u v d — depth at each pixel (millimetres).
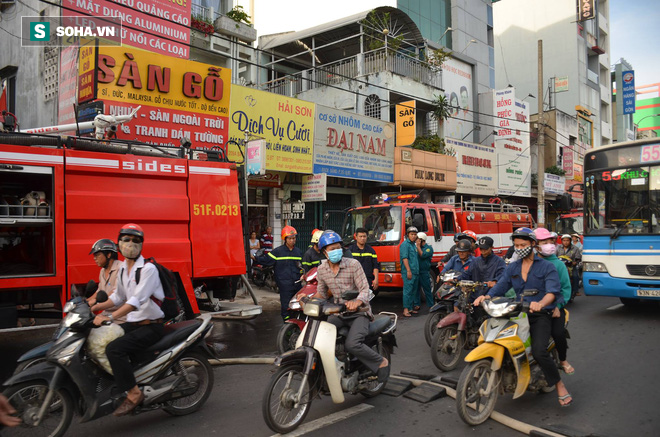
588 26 41688
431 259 10695
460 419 4512
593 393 5148
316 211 16328
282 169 13562
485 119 25984
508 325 4512
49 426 3959
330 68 20109
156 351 4324
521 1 40625
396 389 5250
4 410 2988
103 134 7359
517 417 4547
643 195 8859
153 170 6512
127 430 4309
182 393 4527
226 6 17547
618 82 50156
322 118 14688
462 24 26547
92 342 3992
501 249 14297
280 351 6336
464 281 6180
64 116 11148
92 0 11914
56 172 5746
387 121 17312
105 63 9977
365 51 20531
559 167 31453
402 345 7340
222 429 4316
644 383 5410
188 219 6797
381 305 10984
